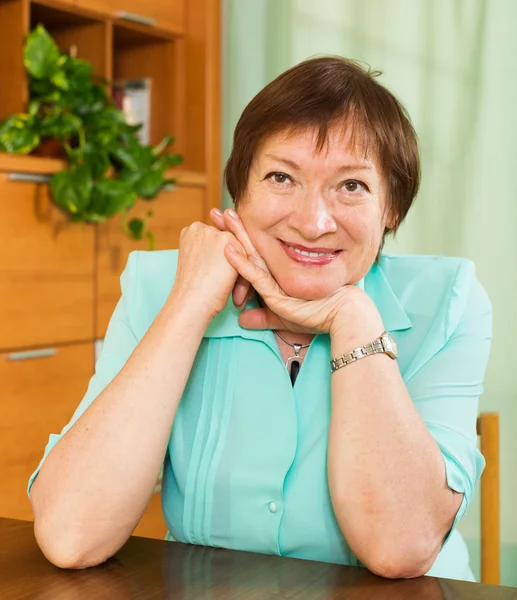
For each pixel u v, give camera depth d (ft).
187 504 3.89
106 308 9.65
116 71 11.63
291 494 3.73
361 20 10.73
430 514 3.38
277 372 3.90
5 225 8.52
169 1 10.90
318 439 3.77
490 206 10.12
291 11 11.12
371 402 3.44
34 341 8.85
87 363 9.46
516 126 9.97
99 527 3.35
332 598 2.96
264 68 11.32
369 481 3.35
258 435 3.82
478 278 10.20
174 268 4.34
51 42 9.05
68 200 8.80
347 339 3.56
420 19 10.40
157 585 3.07
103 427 3.49
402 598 2.97
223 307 3.79
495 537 4.57
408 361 3.99
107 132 9.46
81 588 3.05
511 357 9.96
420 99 10.43
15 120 8.87
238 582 3.10
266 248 3.75
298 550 3.74
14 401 8.66
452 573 4.13
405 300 4.14
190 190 10.79
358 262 3.70
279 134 3.60
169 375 3.60
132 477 3.44
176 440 3.98
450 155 10.28
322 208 3.60
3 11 9.25
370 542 3.32
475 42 10.11
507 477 9.87
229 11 11.43
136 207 9.98
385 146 3.65
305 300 3.72
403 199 3.86
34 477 3.59
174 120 11.26
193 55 11.22
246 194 3.78
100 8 9.89
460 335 4.00
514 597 3.00
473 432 3.82
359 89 3.64
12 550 3.49
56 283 9.05
